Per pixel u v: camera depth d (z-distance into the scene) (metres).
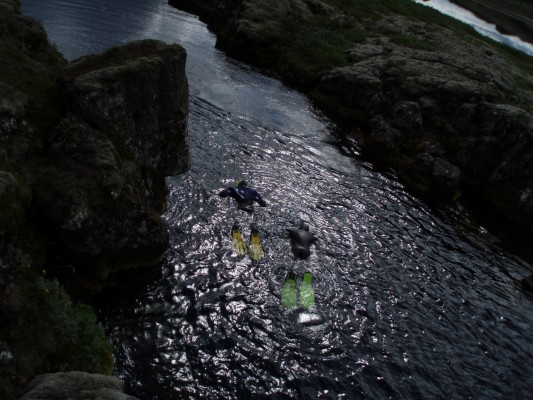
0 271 9.15
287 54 44.62
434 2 91.94
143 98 15.76
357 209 23.73
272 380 12.72
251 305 15.03
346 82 38.06
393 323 16.33
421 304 17.92
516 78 49.75
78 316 10.94
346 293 17.06
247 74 40.66
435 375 14.61
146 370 11.89
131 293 14.05
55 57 18.19
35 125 13.38
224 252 17.03
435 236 23.81
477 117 33.34
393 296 17.80
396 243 21.77
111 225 13.58
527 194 28.95
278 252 17.98
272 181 23.58
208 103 30.86
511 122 30.64
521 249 26.08
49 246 12.45
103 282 13.96
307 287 16.48
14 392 8.45
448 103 34.88
